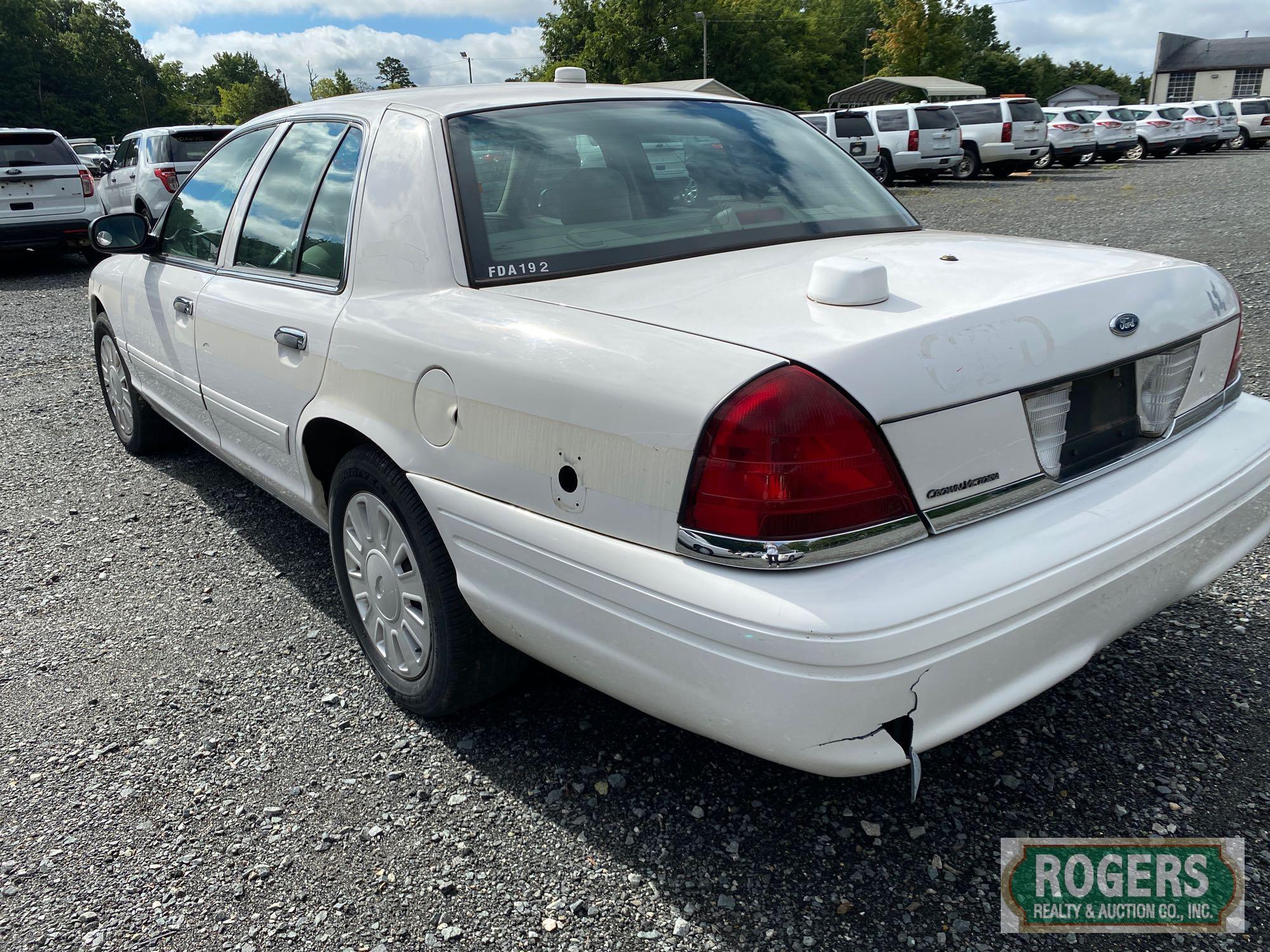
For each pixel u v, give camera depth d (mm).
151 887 2111
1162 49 71750
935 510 1746
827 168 3010
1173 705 2553
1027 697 1848
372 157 2680
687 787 2354
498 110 2662
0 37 73562
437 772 2449
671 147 2760
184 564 3754
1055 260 2229
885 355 1688
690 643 1713
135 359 4359
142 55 89062
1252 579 3184
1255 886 1979
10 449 5316
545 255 2357
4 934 1994
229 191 3506
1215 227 11219
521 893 2047
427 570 2379
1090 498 1956
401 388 2318
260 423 3076
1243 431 2346
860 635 1582
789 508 1630
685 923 1952
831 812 2246
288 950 1932
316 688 2857
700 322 1872
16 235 11617
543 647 2084
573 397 1873
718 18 57156
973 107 23000
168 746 2607
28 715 2781
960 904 1971
